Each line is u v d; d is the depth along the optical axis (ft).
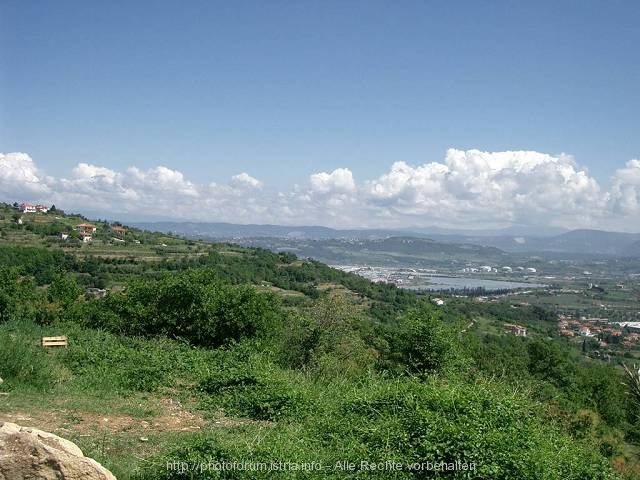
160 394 43.06
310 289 184.03
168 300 73.20
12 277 84.89
